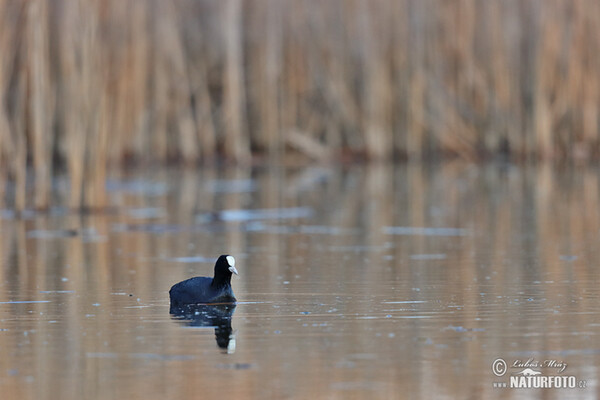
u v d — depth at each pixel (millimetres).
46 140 76375
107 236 64562
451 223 70750
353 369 29719
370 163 124000
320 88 126750
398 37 123688
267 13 123125
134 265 52156
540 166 118125
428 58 125188
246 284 45125
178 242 61656
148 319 37188
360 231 66750
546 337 33531
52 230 67250
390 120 125938
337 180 106250
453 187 97625
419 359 30812
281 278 46938
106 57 112188
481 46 126750
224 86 123125
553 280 45500
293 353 31625
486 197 88438
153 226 69750
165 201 86625
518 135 125688
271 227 69375
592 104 123688
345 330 34938
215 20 123812
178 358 31156
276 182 104500
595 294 41562
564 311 37875
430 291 42812
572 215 74500
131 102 120188
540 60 121375
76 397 27281
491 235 63938
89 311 39031
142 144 122250
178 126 124062
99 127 75750
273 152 125375
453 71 125938
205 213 77875
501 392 27656
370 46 122875
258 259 53969
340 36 124062
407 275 47594
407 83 124812
